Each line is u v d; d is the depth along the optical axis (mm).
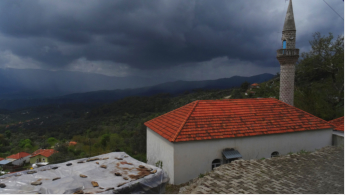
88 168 7633
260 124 15477
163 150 14984
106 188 6082
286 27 21719
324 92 32500
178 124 14883
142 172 7410
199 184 9055
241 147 14539
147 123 18219
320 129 16297
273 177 9000
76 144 40375
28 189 5871
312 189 7695
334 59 34250
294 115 17016
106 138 36188
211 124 14789
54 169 7516
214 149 14031
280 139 15398
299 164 10438
